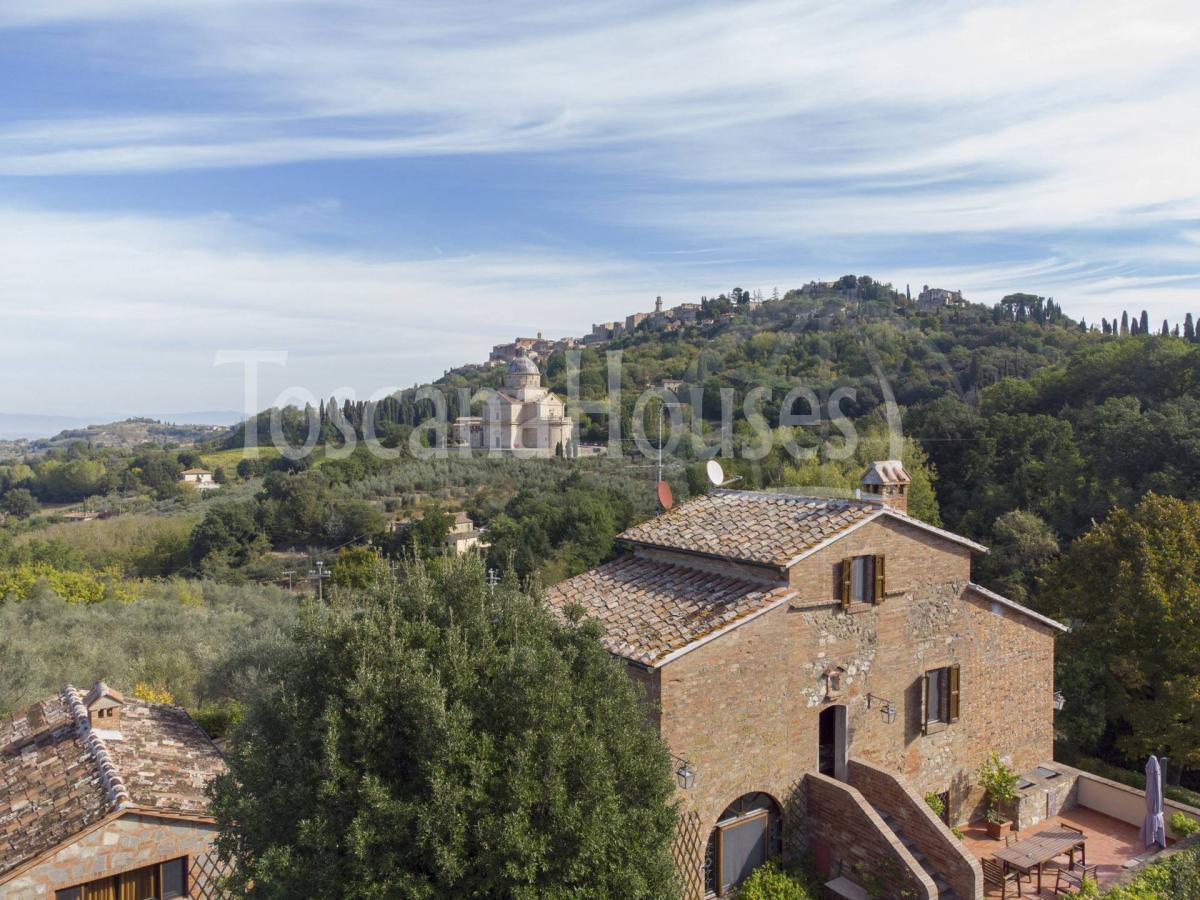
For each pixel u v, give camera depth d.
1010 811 18.66
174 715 20.62
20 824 14.34
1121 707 24.66
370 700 9.86
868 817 14.87
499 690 10.39
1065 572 28.67
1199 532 26.12
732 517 19.69
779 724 15.92
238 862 10.47
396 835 9.27
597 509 51.41
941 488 56.59
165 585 54.78
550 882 9.55
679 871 14.48
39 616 39.62
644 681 14.67
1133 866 17.06
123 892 13.84
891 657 17.72
